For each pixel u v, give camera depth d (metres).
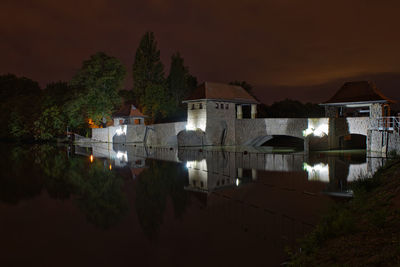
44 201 22.28
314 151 52.53
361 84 49.34
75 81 71.31
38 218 18.48
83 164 39.84
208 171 33.91
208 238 14.74
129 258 12.95
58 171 34.50
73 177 31.14
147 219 18.02
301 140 77.19
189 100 61.34
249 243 13.82
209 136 60.06
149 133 68.94
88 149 60.75
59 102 82.06
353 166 34.72
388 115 49.06
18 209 20.31
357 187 18.59
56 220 18.09
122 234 15.73
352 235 10.75
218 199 21.98
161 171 34.22
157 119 81.81
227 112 63.16
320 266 9.32
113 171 34.41
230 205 20.33
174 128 64.94
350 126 48.44
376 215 11.31
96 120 72.31
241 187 25.56
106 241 14.85
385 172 21.00
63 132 82.12
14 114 84.75
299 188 24.34
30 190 25.61
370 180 19.09
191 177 30.56
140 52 81.75
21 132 84.44
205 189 25.31
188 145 65.94
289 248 12.84
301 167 35.34
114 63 71.38
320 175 29.83
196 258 12.65
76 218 18.39
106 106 70.44
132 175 32.03
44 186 27.08
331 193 22.25
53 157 47.47
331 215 14.73
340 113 53.94
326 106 52.06
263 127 59.28
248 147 61.19
